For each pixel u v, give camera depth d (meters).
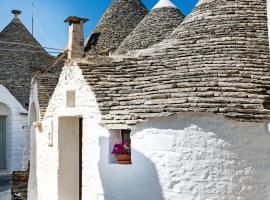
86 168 8.62
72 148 10.12
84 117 8.77
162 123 7.27
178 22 13.10
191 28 9.88
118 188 7.83
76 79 9.14
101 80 8.84
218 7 10.14
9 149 18.53
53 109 10.28
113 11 16.34
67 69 9.55
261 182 6.89
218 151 6.88
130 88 8.43
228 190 6.83
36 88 13.77
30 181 12.31
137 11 16.44
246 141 6.88
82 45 12.96
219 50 8.73
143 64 9.13
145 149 7.43
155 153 7.31
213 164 6.89
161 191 7.21
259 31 9.34
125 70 9.10
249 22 9.60
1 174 17.75
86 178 8.61
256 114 6.89
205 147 6.93
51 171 10.27
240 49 8.70
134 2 16.70
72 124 10.18
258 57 8.48
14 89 19.41
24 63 20.36
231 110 6.88
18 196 12.62
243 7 10.03
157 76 8.45
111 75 9.01
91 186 8.45
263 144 6.91
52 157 10.26
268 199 6.89
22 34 21.16
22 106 18.91
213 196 6.86
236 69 8.00
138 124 7.49
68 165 10.02
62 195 9.84
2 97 18.48
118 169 7.85
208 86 7.46
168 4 13.54
